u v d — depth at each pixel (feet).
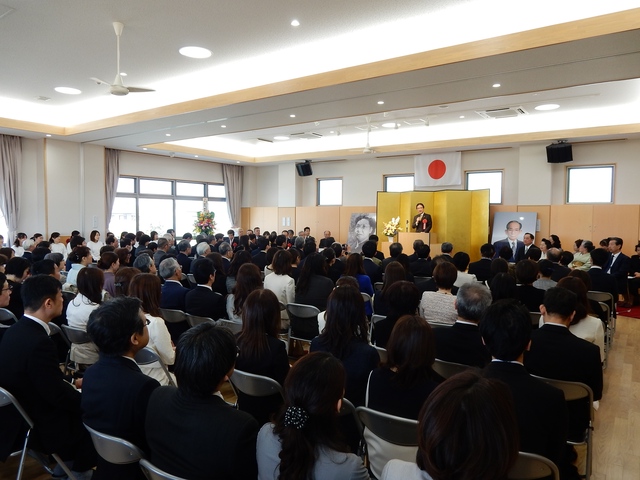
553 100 24.86
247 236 28.48
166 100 23.94
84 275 10.44
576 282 10.28
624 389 13.50
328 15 14.70
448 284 11.04
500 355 5.66
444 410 2.81
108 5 13.85
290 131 34.12
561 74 16.33
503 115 27.99
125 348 5.77
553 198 31.55
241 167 45.42
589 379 7.66
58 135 28.58
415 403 5.93
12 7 13.80
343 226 40.16
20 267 12.45
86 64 19.17
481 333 5.89
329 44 17.08
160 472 4.47
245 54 18.04
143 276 9.80
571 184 31.27
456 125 32.32
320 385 3.96
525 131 30.12
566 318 7.96
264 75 20.26
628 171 29.25
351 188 40.57
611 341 17.67
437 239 34.68
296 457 3.80
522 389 5.41
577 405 7.61
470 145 31.53
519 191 32.01
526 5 14.11
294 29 15.72
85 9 14.08
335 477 3.82
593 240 29.68
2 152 28.78
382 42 16.89
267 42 16.84
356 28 15.70
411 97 19.56
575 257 25.84
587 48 13.80
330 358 4.23
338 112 22.45
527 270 12.39
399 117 29.19
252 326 7.83
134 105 25.64
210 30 15.76
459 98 19.77
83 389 5.78
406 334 5.99
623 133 26.66
